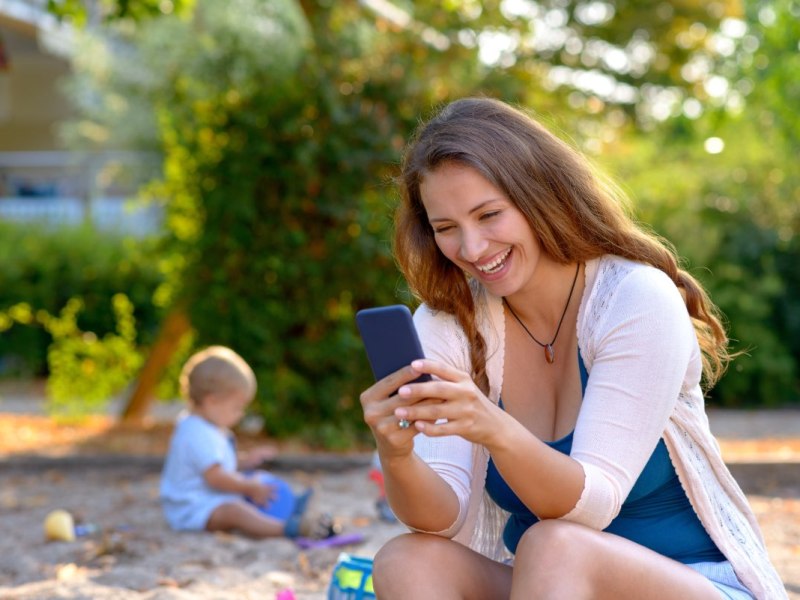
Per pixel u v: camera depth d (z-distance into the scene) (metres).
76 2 7.21
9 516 5.46
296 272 7.72
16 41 16.52
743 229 12.56
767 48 15.06
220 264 7.88
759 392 12.35
